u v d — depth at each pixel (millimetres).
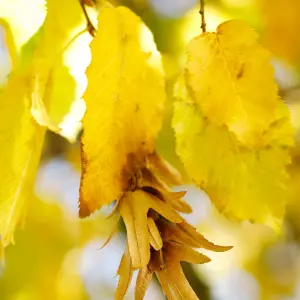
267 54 487
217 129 494
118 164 472
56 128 484
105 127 472
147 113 476
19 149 491
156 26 739
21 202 492
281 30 622
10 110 489
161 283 472
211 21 714
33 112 482
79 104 520
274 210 493
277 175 492
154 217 477
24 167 492
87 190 469
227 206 494
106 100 472
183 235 474
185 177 664
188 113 495
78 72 510
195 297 469
